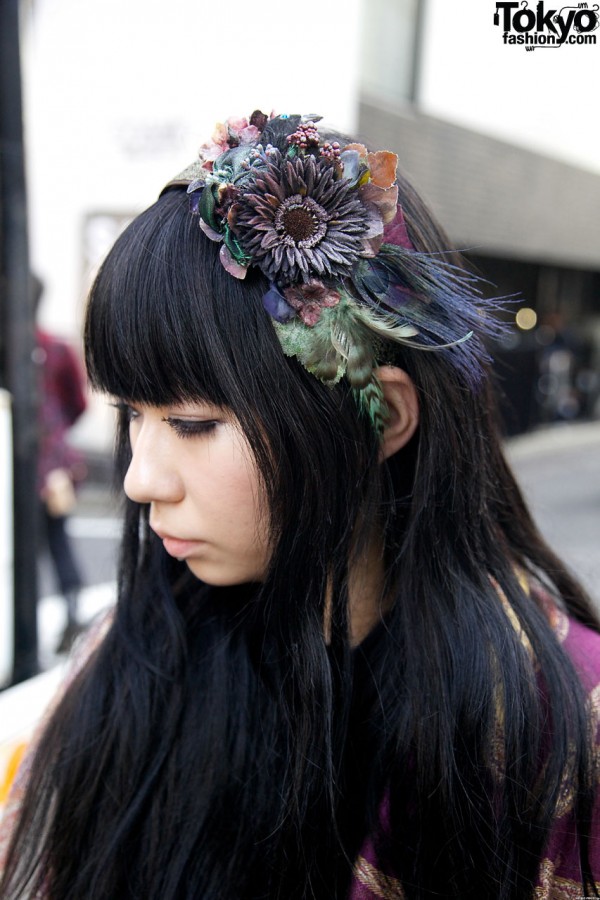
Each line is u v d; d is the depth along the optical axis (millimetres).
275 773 543
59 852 588
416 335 469
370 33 3811
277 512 459
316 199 428
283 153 447
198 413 450
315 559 479
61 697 661
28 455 1355
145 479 469
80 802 591
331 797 498
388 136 3904
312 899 509
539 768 489
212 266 434
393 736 518
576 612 654
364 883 511
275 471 451
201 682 592
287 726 538
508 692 498
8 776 880
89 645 692
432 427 500
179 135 3615
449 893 492
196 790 553
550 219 5801
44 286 2102
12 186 1240
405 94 4148
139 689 605
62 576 2062
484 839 488
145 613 642
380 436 484
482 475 542
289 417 443
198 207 438
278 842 516
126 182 3791
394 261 464
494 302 532
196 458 460
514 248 5438
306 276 428
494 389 600
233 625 591
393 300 464
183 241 441
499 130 4871
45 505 2051
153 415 474
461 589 526
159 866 547
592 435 6828
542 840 482
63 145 3893
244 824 541
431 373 490
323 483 462
